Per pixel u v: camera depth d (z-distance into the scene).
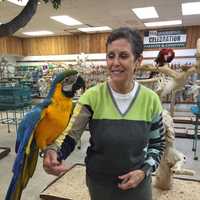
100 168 0.96
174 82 2.34
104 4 5.17
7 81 7.04
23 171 1.03
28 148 1.02
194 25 7.61
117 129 0.91
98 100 0.95
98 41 8.83
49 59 9.66
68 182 2.49
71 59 9.34
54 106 1.12
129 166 0.94
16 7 5.25
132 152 0.92
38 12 5.70
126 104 0.94
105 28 7.91
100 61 8.92
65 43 9.31
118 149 0.91
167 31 7.96
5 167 3.00
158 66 2.37
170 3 5.12
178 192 2.29
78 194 2.24
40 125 1.09
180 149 3.62
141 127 0.92
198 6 5.36
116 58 0.88
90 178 1.02
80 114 0.96
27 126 1.06
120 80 0.90
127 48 0.87
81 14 6.01
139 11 5.80
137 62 0.93
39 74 7.98
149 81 2.32
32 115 1.07
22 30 8.14
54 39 9.44
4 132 4.65
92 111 0.95
